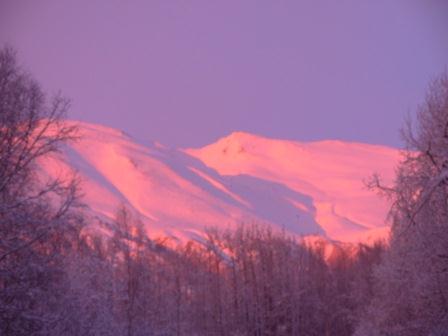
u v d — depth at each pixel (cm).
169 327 17138
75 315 9006
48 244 7894
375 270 11288
